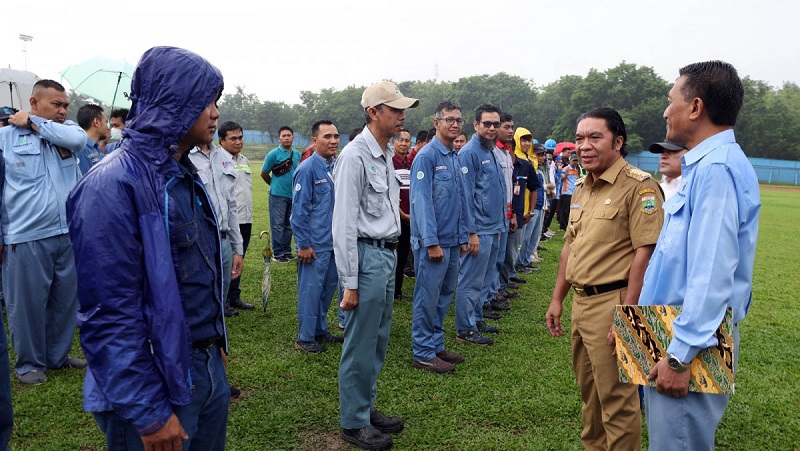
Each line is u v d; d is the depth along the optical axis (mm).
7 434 2877
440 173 4582
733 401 4172
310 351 4863
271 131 74250
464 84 74438
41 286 4012
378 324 3365
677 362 2018
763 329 6102
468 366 4699
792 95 87688
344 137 71625
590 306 2869
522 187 6801
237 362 4566
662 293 2207
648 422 2264
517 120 71125
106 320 1644
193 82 1840
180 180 1905
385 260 3369
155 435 1690
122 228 1662
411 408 3885
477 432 3590
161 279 1726
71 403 3756
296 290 6922
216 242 2080
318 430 3561
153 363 1715
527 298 7180
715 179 2016
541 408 3928
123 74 7301
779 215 20250
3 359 2793
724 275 1957
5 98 7926
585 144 2885
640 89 59531
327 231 4930
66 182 4219
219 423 2160
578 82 66812
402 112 3375
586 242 2889
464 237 4734
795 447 3539
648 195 2701
